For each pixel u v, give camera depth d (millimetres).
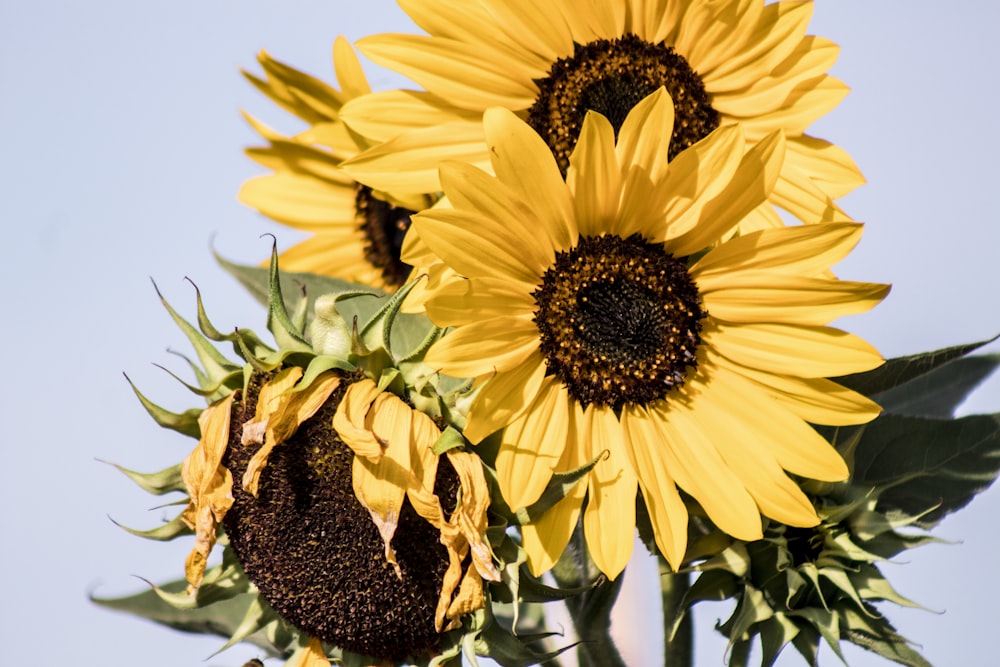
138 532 823
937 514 838
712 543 815
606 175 799
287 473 793
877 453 840
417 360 790
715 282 816
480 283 788
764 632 809
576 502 791
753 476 806
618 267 811
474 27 838
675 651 829
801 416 809
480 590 779
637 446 812
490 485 788
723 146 795
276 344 795
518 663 792
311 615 802
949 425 833
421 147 835
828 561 812
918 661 807
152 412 810
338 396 789
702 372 819
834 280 801
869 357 798
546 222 800
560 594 792
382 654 807
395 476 773
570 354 810
